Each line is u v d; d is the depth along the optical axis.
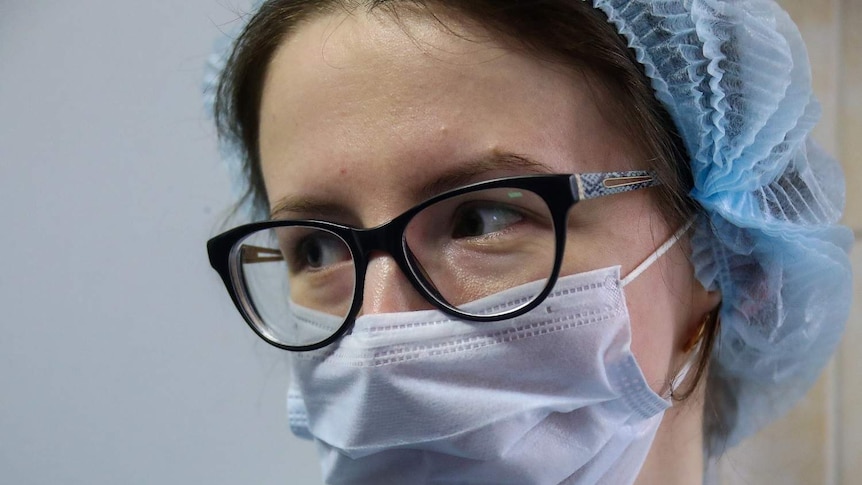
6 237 0.94
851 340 0.94
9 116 0.95
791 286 0.67
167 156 0.93
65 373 0.93
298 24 0.61
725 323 0.69
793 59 0.61
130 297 0.93
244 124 0.74
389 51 0.54
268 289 0.71
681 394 0.64
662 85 0.57
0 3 0.95
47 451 0.93
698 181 0.60
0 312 0.94
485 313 0.54
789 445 0.97
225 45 0.77
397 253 0.53
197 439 0.93
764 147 0.59
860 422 0.94
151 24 0.93
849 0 0.95
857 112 0.94
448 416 0.53
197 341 0.93
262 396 0.92
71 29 0.94
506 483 0.55
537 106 0.53
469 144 0.52
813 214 0.65
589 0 0.55
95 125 0.94
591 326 0.53
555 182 0.50
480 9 0.53
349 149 0.54
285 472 0.92
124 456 0.93
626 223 0.56
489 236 0.55
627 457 0.60
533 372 0.54
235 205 0.85
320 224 0.55
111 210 0.93
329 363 0.58
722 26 0.58
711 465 0.84
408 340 0.54
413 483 0.57
